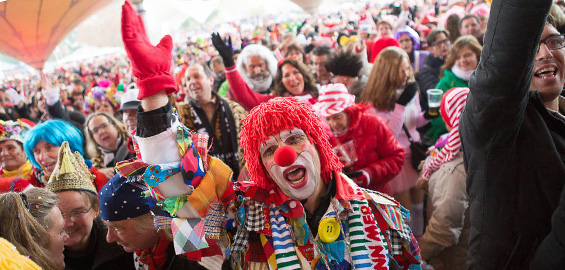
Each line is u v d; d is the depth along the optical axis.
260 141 1.28
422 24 6.59
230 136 3.11
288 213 1.31
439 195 2.27
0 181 2.38
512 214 1.42
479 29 5.16
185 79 3.12
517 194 1.41
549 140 1.38
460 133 1.57
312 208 1.36
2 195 1.34
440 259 2.44
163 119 1.28
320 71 4.43
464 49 3.75
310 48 6.35
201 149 1.33
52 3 4.95
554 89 1.56
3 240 1.09
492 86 1.28
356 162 2.71
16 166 2.85
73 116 4.40
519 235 1.41
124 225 1.58
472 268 1.54
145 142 1.28
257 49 4.37
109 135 3.30
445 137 2.49
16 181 2.26
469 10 6.88
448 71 3.93
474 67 3.75
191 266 1.63
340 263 1.31
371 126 2.73
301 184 1.27
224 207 1.33
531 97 1.44
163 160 1.30
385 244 1.34
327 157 1.32
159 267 1.65
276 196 1.33
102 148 3.34
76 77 9.80
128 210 1.56
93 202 1.84
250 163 1.33
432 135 3.70
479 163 1.47
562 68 1.55
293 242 1.31
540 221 1.38
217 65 5.48
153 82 1.24
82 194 1.79
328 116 2.65
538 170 1.38
